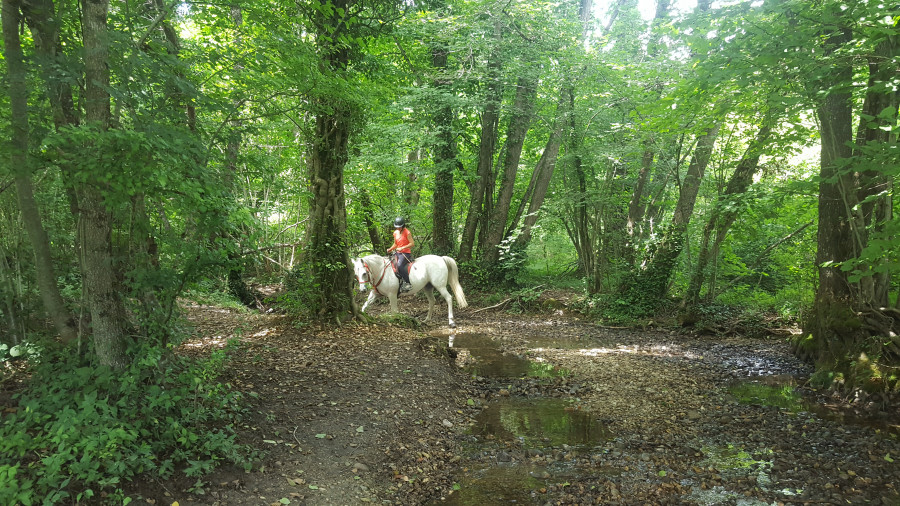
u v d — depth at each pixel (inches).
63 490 133.0
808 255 493.0
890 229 215.3
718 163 541.3
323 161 394.0
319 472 181.9
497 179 836.6
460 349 425.7
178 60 178.7
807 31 240.8
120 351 178.5
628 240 628.4
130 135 142.9
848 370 304.7
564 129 647.8
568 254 928.9
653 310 563.8
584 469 205.5
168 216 210.1
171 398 171.5
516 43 673.6
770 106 277.0
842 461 208.1
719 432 244.1
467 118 807.1
